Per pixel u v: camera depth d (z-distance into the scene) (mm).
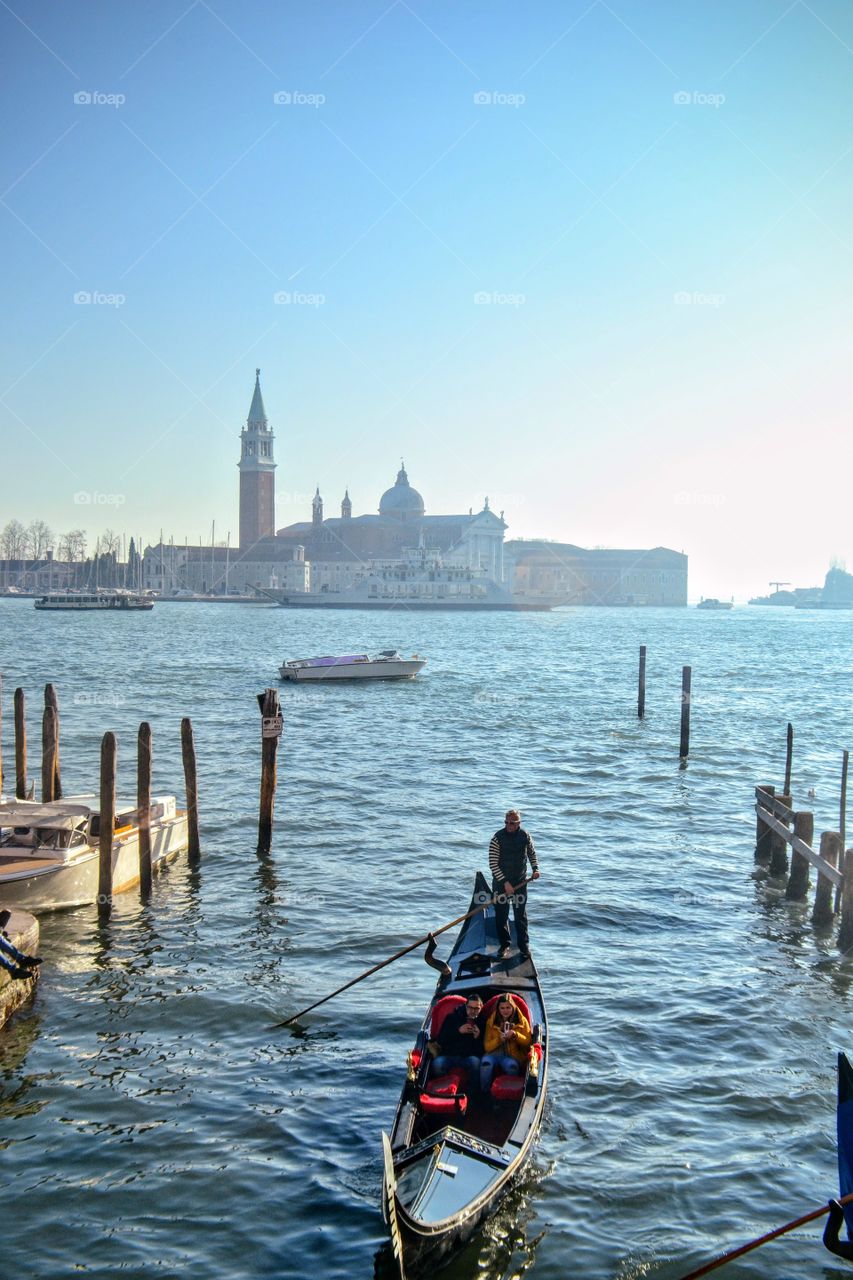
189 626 161250
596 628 187375
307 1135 13641
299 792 34750
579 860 26781
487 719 55625
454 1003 14852
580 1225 11953
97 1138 13555
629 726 53031
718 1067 15469
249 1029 16672
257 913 22219
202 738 46688
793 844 23203
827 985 18547
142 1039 16312
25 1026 16719
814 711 61281
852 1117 11586
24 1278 11039
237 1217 12016
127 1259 11336
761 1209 12305
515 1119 12859
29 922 19141
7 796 32812
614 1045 16109
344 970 19156
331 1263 11305
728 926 21688
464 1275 11180
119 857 23359
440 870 25734
